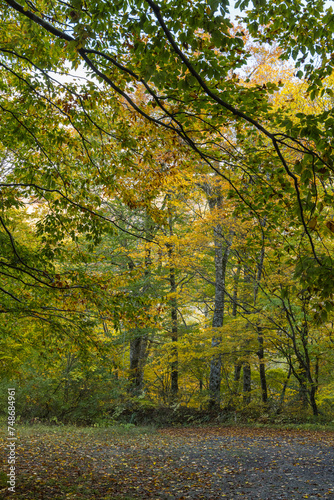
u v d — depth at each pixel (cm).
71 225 682
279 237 657
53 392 1659
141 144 600
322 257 332
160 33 346
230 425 1463
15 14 546
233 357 1512
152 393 1812
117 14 392
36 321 792
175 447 1037
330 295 325
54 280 620
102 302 663
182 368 1667
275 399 1605
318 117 346
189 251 1463
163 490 644
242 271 1991
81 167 705
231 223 1270
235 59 379
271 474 739
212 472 766
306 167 349
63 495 584
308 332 1455
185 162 612
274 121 458
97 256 733
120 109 573
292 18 429
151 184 652
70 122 616
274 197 545
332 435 1163
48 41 540
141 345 2064
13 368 1013
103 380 1642
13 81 602
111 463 847
